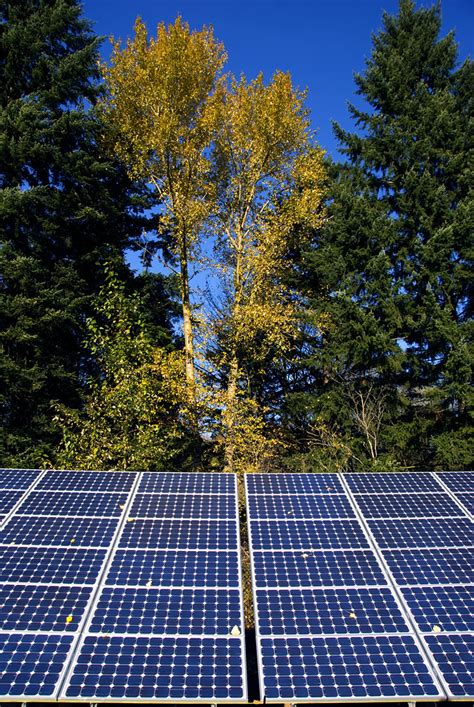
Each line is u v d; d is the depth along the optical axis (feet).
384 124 65.98
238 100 59.57
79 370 55.88
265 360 64.85
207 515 24.13
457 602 18.56
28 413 50.29
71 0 61.16
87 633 16.79
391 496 26.08
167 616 17.61
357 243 59.62
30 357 51.52
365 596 18.88
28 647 16.19
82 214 54.80
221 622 17.40
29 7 60.18
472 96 65.00
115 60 55.31
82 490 26.25
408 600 18.61
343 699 14.78
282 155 60.85
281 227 58.23
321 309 60.54
